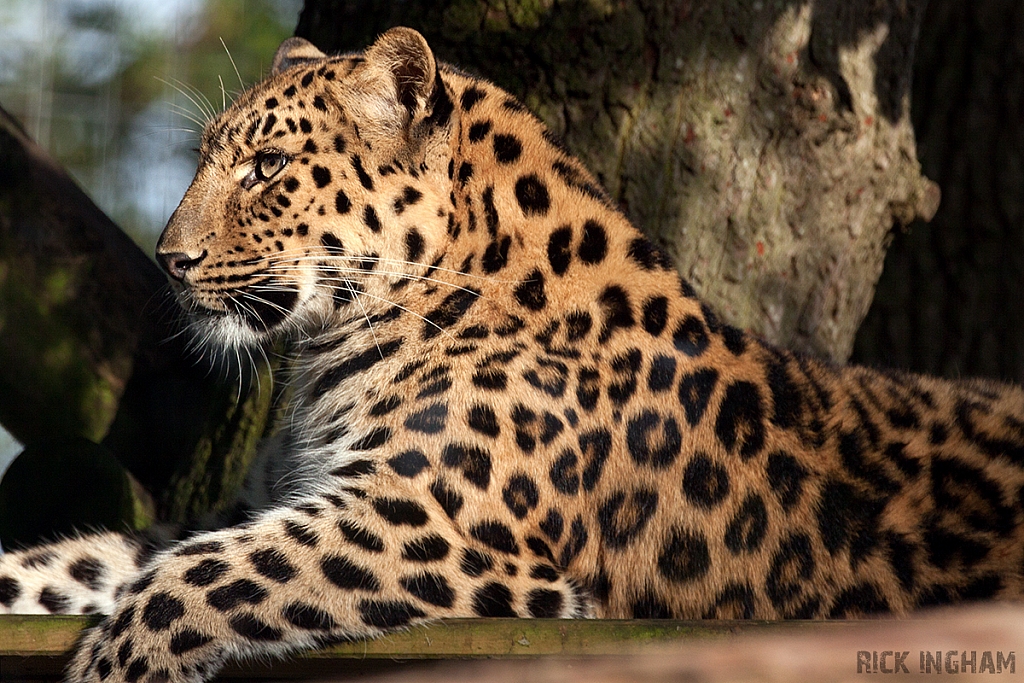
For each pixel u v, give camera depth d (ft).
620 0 30.12
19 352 32.60
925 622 11.83
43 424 33.50
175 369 33.91
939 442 22.40
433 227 23.59
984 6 38.78
